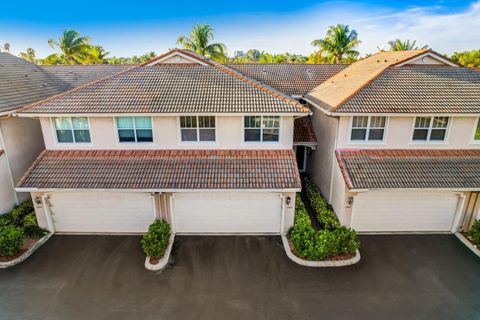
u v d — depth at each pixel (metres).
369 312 11.72
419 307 11.97
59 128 16.28
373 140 16.58
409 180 15.16
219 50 46.31
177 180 15.15
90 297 12.39
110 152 16.38
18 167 17.97
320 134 20.11
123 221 16.34
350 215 16.23
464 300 12.32
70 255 14.84
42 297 12.37
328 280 13.31
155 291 12.70
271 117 15.92
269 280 13.30
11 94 17.80
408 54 19.66
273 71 26.25
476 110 15.38
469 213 16.22
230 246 15.53
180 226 16.42
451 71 18.20
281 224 16.23
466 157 16.23
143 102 15.80
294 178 15.29
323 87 22.11
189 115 15.42
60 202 15.96
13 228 14.74
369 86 16.92
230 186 14.91
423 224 16.61
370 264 14.30
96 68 27.12
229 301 12.20
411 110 15.40
